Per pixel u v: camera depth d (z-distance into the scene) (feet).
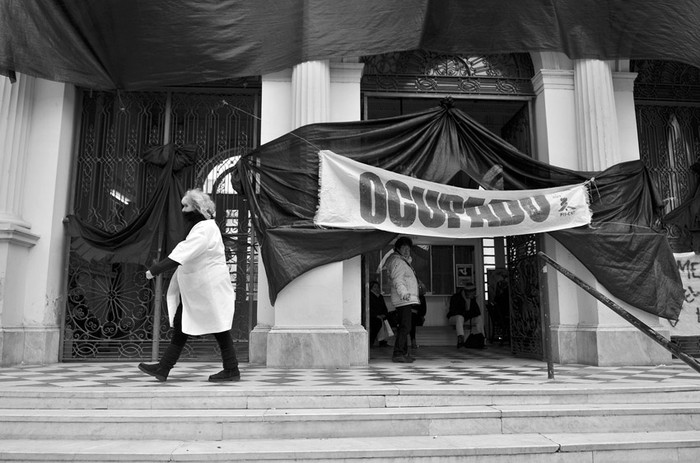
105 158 25.09
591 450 12.10
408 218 22.54
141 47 23.07
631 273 22.68
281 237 21.99
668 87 27.96
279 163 22.72
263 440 12.55
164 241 23.81
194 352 23.88
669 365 22.00
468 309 35.96
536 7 23.95
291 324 21.63
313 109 23.04
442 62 26.50
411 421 13.10
